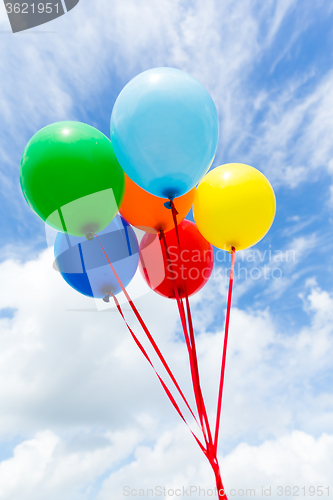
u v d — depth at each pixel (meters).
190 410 1.33
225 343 1.53
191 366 1.39
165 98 1.31
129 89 1.40
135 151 1.36
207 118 1.38
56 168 1.33
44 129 1.43
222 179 1.70
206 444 1.29
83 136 1.40
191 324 1.45
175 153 1.34
